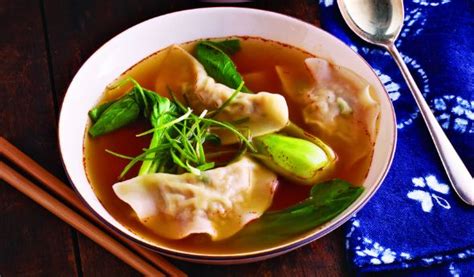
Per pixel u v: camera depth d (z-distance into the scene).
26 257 0.54
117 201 0.54
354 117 0.56
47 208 0.54
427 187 0.56
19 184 0.55
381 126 0.55
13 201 0.56
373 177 0.53
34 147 0.58
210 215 0.53
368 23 0.63
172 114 0.56
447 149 0.57
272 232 0.53
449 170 0.57
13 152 0.56
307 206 0.53
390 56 0.62
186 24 0.59
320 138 0.56
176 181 0.53
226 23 0.60
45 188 0.55
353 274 0.53
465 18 0.64
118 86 0.58
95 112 0.57
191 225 0.53
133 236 0.50
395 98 0.60
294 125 0.57
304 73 0.59
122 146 0.56
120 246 0.53
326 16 0.63
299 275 0.53
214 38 0.60
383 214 0.55
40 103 0.59
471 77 0.61
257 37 0.60
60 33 0.62
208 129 0.56
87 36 0.62
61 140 0.53
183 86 0.58
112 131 0.57
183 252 0.49
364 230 0.54
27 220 0.55
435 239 0.54
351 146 0.56
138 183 0.53
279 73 0.59
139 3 0.63
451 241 0.54
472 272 0.54
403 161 0.57
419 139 0.59
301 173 0.54
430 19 0.64
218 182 0.54
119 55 0.58
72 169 0.53
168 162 0.55
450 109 0.60
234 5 0.63
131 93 0.57
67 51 0.61
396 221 0.55
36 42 0.62
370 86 0.56
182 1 0.63
